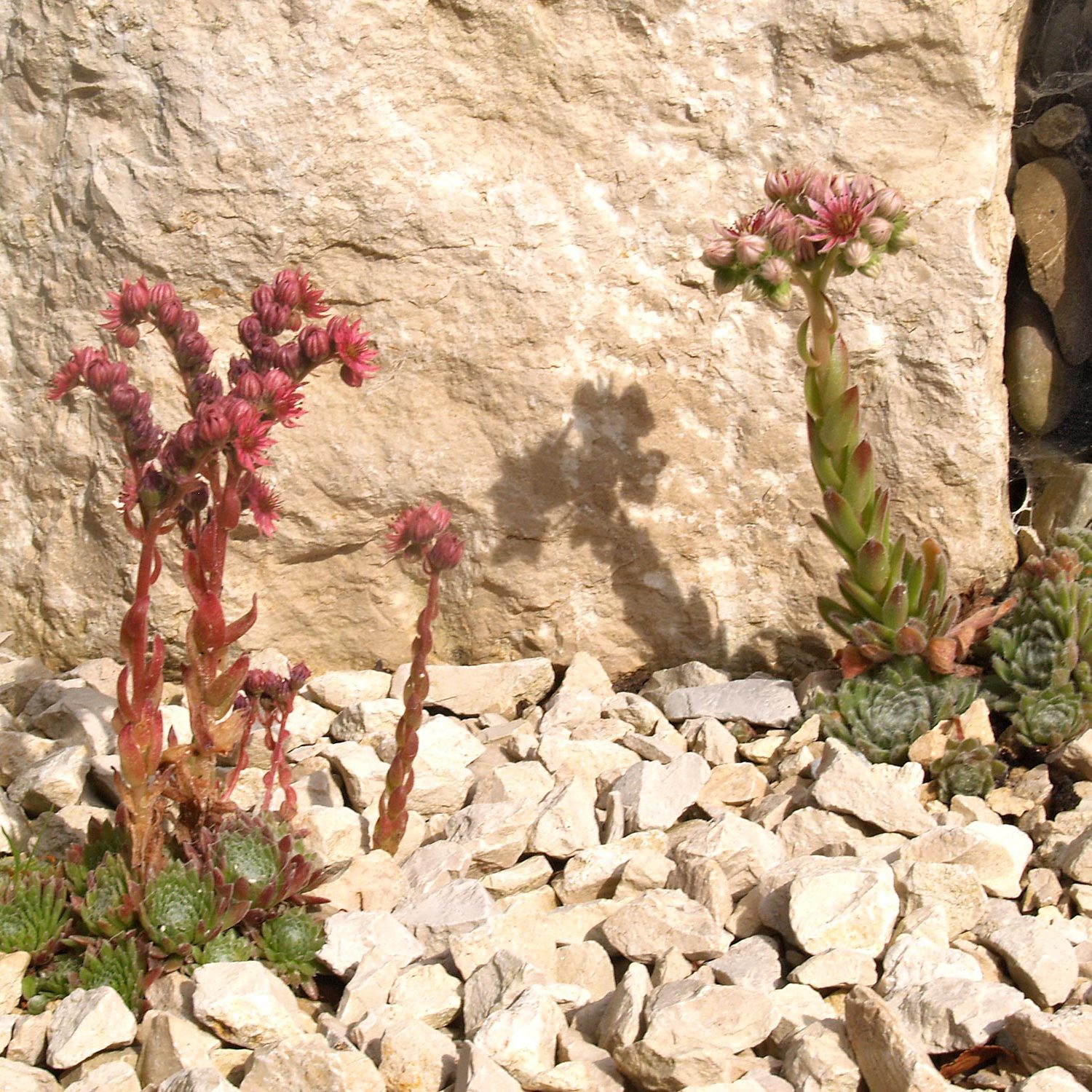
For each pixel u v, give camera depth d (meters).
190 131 1.00
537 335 1.04
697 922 0.88
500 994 0.84
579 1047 0.83
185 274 1.02
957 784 0.97
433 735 1.02
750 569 1.08
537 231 1.03
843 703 1.00
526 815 0.94
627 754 1.00
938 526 1.07
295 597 1.06
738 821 0.93
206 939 0.86
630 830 0.96
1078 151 1.20
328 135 1.01
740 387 1.06
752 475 1.07
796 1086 0.81
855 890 0.87
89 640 1.06
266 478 1.04
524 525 1.06
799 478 1.07
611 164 1.04
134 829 0.86
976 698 1.01
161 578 1.04
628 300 1.04
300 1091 0.80
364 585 1.07
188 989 0.85
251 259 1.01
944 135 1.04
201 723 0.87
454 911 0.89
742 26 1.03
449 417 1.05
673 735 1.03
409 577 1.07
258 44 1.00
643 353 1.05
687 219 1.04
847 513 0.99
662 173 1.04
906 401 1.05
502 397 1.04
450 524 1.06
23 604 1.07
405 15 1.00
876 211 0.94
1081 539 1.04
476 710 1.06
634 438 1.06
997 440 1.06
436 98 1.02
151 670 0.85
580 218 1.04
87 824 0.94
